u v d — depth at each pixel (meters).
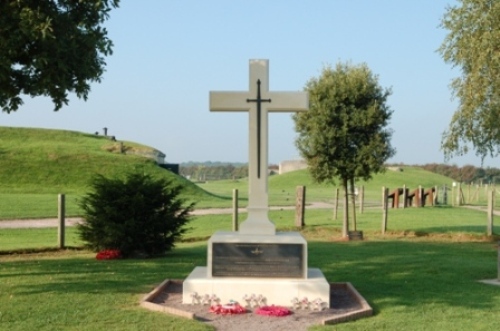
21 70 13.03
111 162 56.16
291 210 36.47
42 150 56.94
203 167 157.12
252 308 10.62
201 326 9.10
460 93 19.31
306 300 10.68
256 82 11.77
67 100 13.26
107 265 15.73
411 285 13.04
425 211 37.41
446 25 19.39
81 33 13.16
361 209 35.50
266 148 11.68
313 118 22.89
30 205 34.81
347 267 15.64
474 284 13.23
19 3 11.95
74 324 9.10
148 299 10.88
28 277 13.38
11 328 8.82
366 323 9.53
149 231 17.58
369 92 22.88
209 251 11.05
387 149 23.14
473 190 70.81
